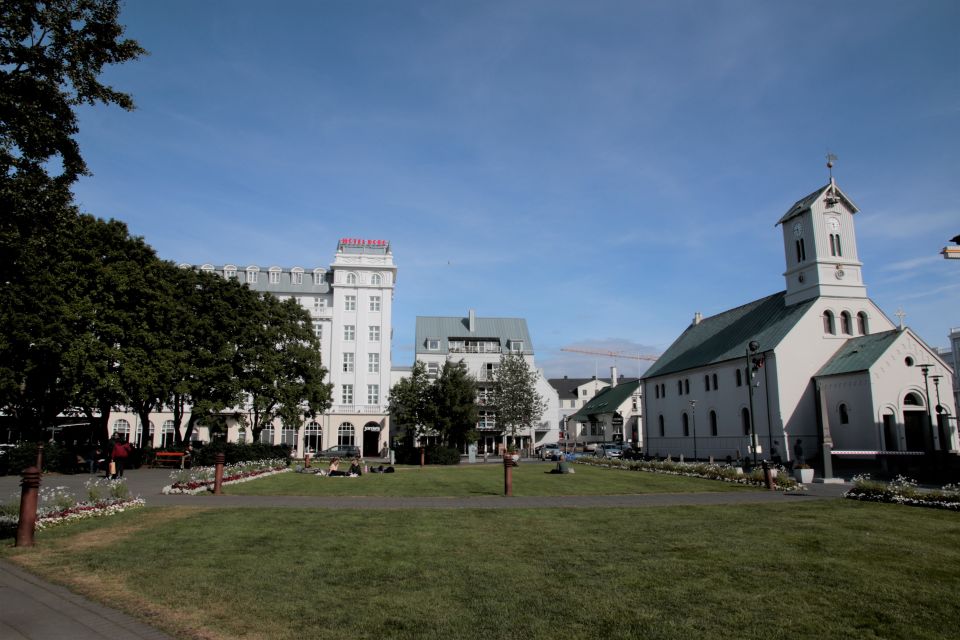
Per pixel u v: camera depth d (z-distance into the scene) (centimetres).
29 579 1025
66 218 2041
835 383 4903
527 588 976
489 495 2350
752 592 952
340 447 6328
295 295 7488
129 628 783
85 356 3553
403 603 896
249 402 6812
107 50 1898
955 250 2180
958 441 4612
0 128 1742
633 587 981
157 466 4144
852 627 799
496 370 7956
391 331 7519
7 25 1684
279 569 1093
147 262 4109
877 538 1374
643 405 7575
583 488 2641
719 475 3186
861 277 5416
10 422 4091
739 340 5959
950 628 796
